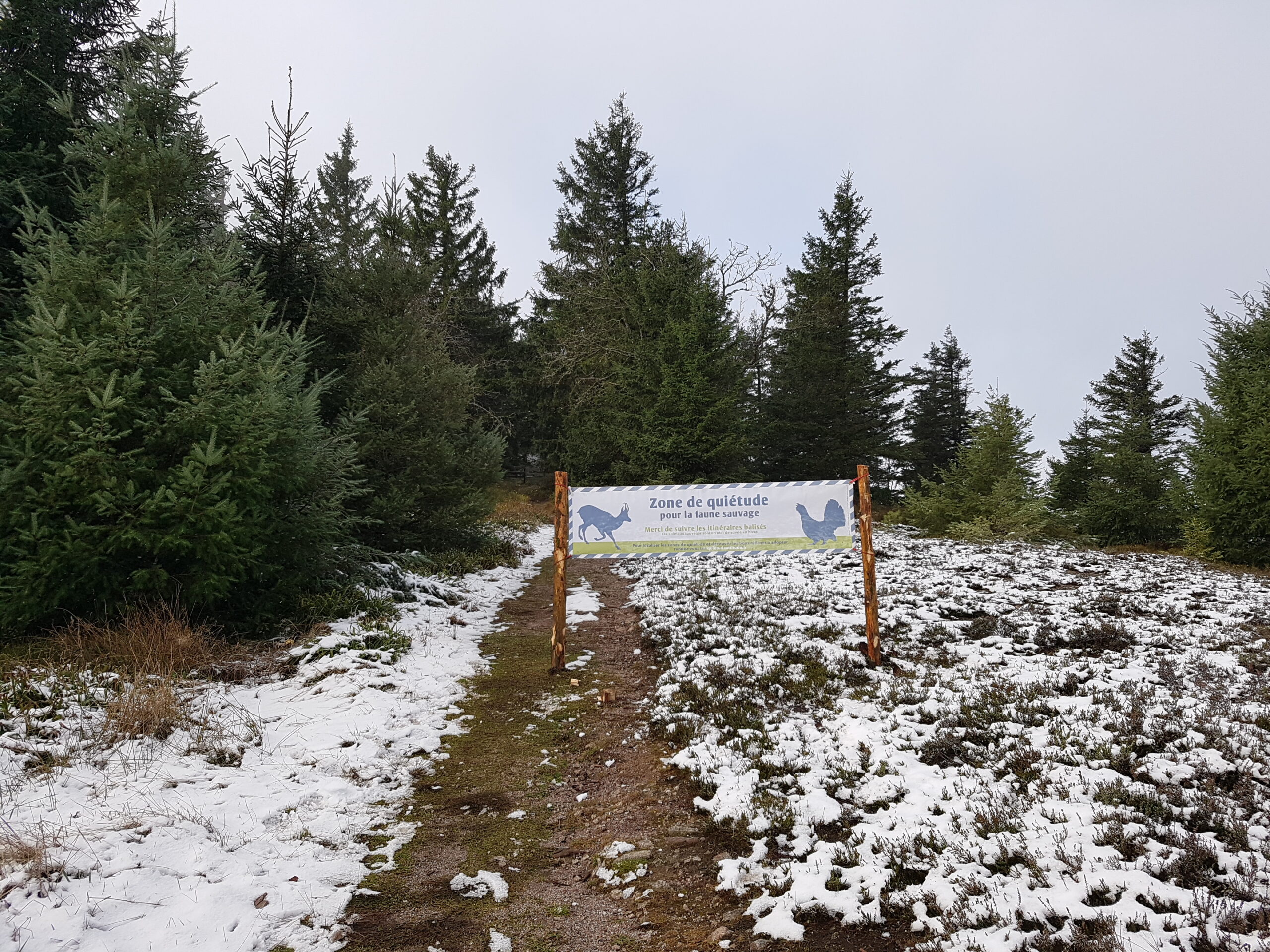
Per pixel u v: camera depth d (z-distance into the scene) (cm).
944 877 387
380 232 1447
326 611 927
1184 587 1301
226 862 415
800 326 3425
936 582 1316
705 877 427
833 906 374
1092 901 347
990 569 1509
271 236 1258
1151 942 306
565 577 870
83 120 1060
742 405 2917
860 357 3469
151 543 709
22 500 689
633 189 3478
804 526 882
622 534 885
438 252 3428
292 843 449
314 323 1309
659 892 415
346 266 1366
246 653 780
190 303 814
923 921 354
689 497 891
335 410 1313
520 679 834
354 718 655
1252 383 1864
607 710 732
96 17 1168
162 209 909
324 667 760
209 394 741
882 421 3828
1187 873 358
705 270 2830
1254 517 1819
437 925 382
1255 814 420
